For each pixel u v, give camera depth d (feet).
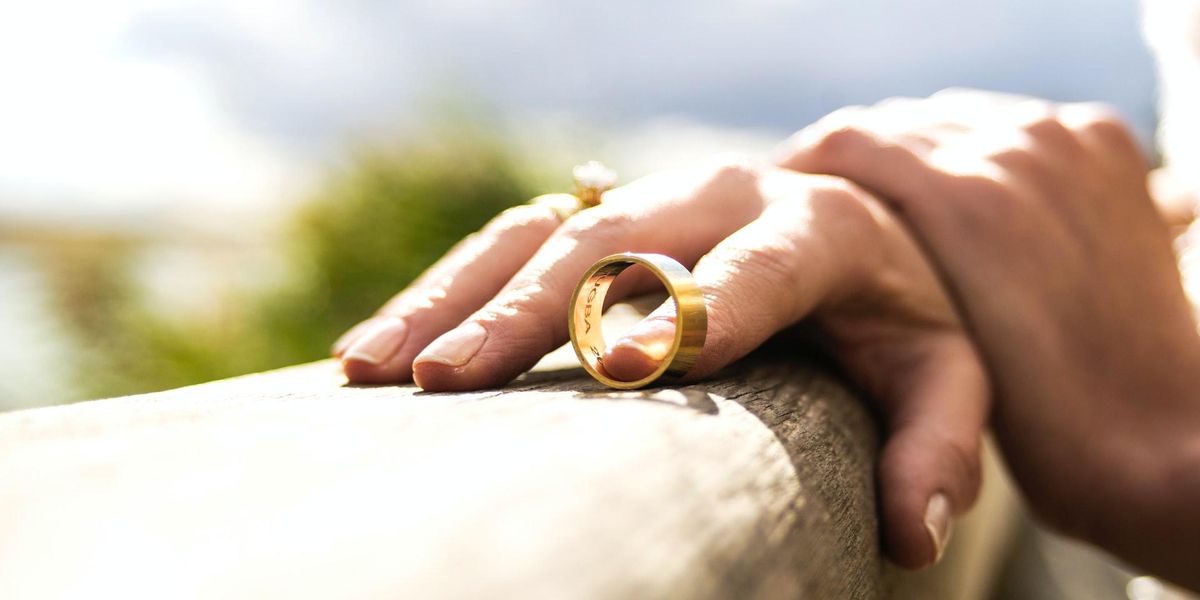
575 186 0.88
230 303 2.90
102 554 0.39
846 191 0.86
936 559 0.77
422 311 0.81
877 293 0.87
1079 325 0.95
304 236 2.86
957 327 0.92
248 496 0.46
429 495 0.44
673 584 0.40
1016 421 0.96
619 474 0.48
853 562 0.65
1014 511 2.03
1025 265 0.95
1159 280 0.98
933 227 0.96
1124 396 0.94
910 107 1.15
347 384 0.78
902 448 0.81
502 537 0.39
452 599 0.34
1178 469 0.92
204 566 0.38
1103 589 1.90
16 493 0.47
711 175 0.86
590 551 0.39
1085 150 1.00
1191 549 0.92
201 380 2.80
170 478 0.49
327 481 0.47
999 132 1.02
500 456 0.51
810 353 0.91
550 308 0.76
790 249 0.78
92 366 2.74
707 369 0.72
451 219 2.89
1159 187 1.51
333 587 0.35
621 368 0.71
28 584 0.37
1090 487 0.95
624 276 0.81
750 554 0.49
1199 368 0.94
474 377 0.73
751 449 0.60
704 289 0.73
